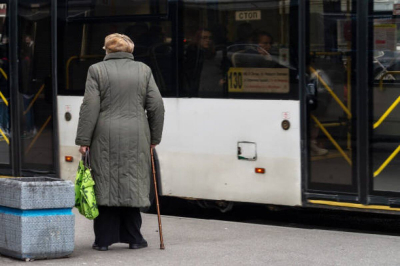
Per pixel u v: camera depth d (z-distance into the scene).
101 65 8.78
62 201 8.44
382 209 10.05
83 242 9.51
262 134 10.76
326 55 10.33
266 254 8.94
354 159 10.20
